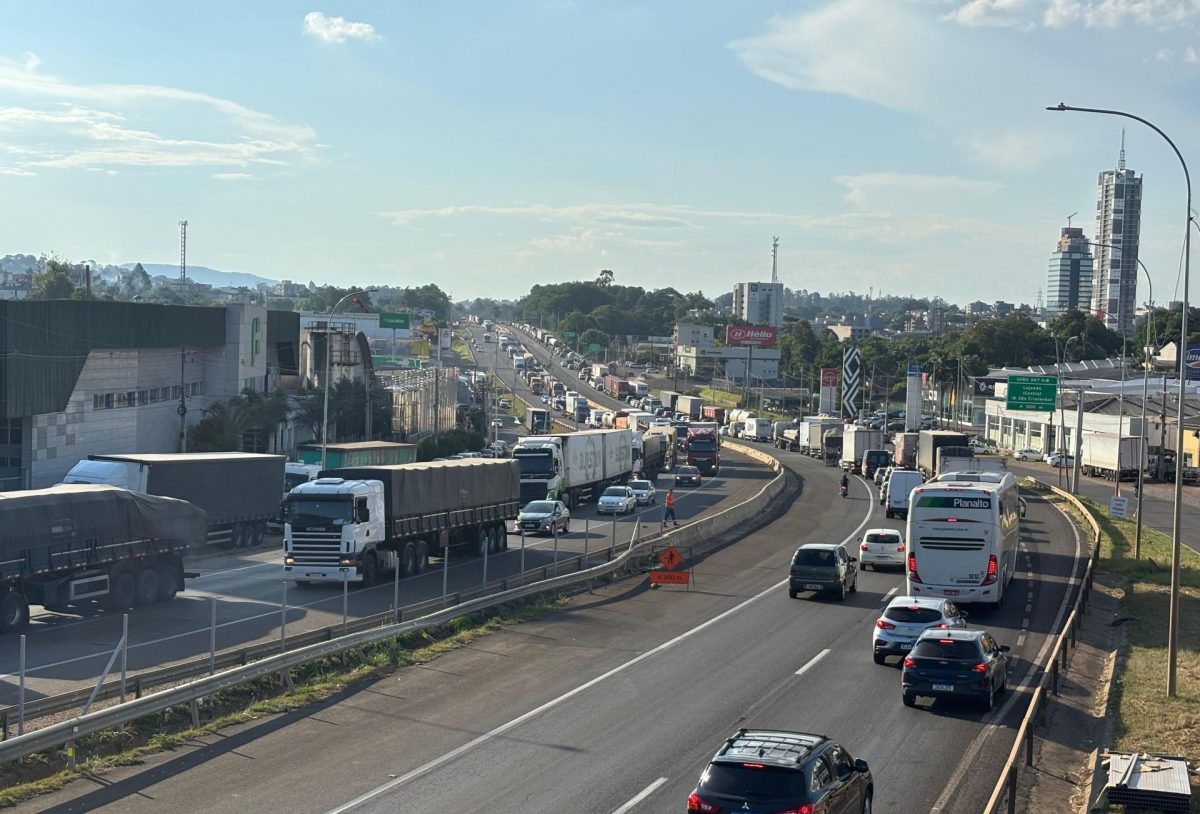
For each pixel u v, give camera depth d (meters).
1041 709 25.27
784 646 33.84
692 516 73.44
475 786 20.14
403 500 45.41
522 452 72.00
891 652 30.86
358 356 105.44
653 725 24.58
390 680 28.88
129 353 72.75
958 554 38.84
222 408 81.62
